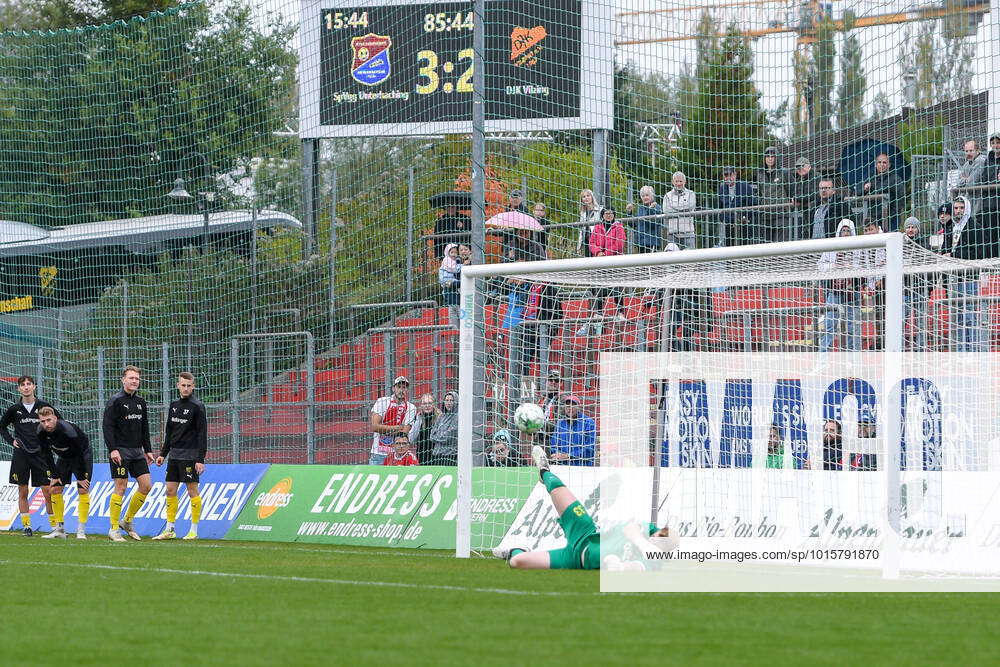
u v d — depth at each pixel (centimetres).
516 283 5488
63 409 7588
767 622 2381
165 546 5200
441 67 7494
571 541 3753
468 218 6962
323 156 8269
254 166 8450
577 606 2655
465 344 4528
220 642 2097
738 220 6225
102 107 8638
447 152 7781
